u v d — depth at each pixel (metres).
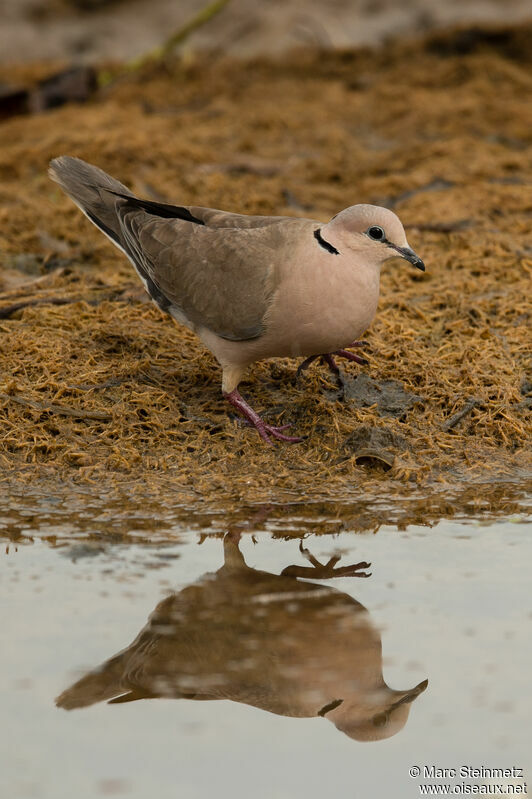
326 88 22.09
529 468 10.24
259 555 8.55
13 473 9.94
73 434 10.43
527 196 16.05
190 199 16.28
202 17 22.77
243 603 7.78
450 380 11.31
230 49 24.83
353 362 11.51
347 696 6.68
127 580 8.10
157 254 10.76
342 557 8.50
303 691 6.74
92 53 24.67
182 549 8.64
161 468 10.06
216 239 10.32
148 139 17.92
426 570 8.26
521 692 6.62
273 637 7.30
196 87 22.48
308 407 10.83
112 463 10.08
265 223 10.55
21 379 11.11
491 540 8.77
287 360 11.59
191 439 10.48
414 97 20.97
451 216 15.46
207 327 10.38
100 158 17.23
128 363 11.45
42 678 6.77
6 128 19.58
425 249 14.56
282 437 10.41
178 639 7.27
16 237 14.85
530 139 18.84
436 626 7.39
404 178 16.91
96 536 8.86
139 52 24.67
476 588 7.93
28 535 8.88
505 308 12.69
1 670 6.85
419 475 9.98
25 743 6.14
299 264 9.66
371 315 9.87
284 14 25.59
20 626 7.39
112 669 6.89
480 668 6.87
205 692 6.71
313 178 17.50
